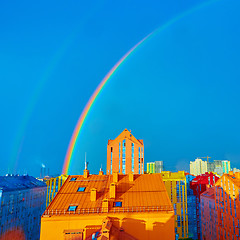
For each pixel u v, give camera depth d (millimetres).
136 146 118812
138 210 44281
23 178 94562
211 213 99375
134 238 41406
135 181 53562
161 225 43062
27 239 83312
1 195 69750
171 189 123438
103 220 41281
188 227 121062
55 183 115188
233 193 81438
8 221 72125
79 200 47594
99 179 55656
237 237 77812
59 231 42844
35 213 90625
